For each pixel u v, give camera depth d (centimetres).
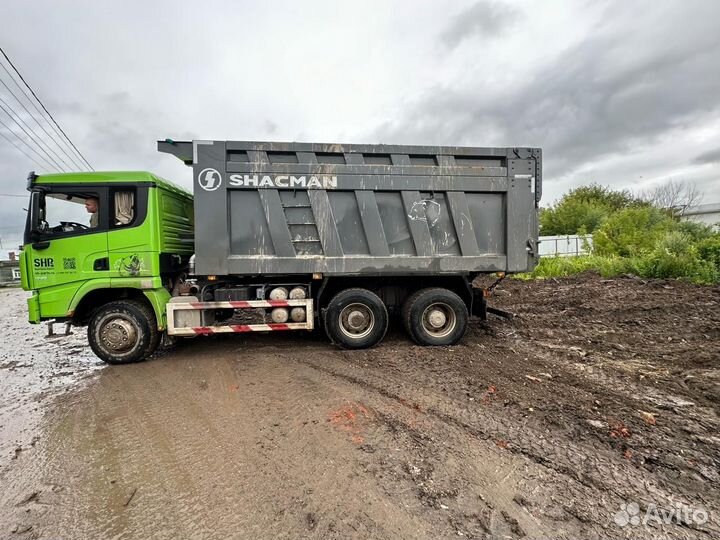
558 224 2794
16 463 277
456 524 206
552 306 812
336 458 270
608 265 1155
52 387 438
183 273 590
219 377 441
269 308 538
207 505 227
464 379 412
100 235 491
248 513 219
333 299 530
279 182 502
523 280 1213
